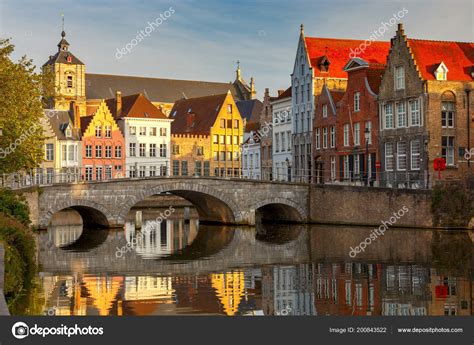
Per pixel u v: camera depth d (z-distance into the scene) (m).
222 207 73.94
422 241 53.03
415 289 34.47
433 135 66.00
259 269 42.00
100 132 108.06
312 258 46.28
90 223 73.06
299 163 90.25
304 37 88.62
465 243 51.44
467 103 67.25
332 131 81.69
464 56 70.12
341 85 86.69
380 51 84.44
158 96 149.75
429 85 66.00
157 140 113.75
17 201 54.34
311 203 72.69
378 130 72.69
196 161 118.38
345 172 78.56
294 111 91.50
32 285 36.06
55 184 65.25
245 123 120.69
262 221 79.81
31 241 45.75
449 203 59.56
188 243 57.16
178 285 36.59
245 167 110.06
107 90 145.50
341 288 35.19
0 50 50.38
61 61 138.00
